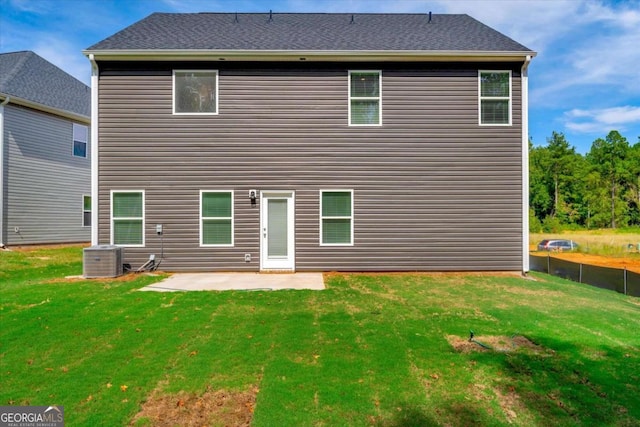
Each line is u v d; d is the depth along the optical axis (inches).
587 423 111.0
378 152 366.3
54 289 275.6
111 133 356.8
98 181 355.9
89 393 125.8
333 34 401.4
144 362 148.6
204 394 126.1
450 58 360.8
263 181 363.3
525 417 113.8
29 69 629.9
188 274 349.7
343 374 139.4
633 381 135.5
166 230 358.3
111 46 351.3
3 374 138.3
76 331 182.9
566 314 219.8
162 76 359.9
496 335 181.6
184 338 174.7
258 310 223.1
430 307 233.0
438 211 366.6
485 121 369.4
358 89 368.2
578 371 142.9
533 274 360.8
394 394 126.0
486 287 297.6
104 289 277.0
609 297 273.7
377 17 464.4
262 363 148.5
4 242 525.3
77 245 615.5
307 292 272.4
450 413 115.7
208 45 360.8
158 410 116.9
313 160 364.5
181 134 360.2
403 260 364.8
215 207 362.3
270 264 363.6
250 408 118.3
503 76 370.3
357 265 363.9
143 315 210.4
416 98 366.9
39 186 573.6
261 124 363.3
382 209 365.7
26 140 555.2
